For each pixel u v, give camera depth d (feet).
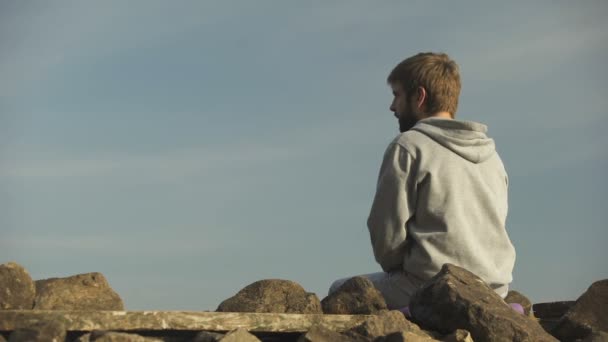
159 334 14.34
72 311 13.37
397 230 17.07
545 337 15.24
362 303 16.26
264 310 15.79
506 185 18.47
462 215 17.08
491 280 16.90
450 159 17.28
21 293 13.98
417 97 18.16
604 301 18.33
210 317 14.19
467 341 14.94
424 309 15.92
